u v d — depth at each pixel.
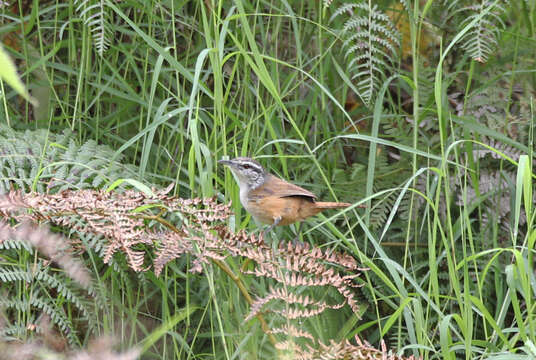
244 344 7.02
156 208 7.58
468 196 9.17
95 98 8.76
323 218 8.08
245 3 9.10
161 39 9.60
